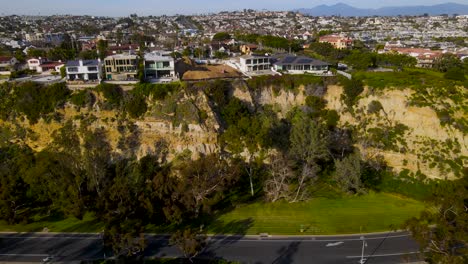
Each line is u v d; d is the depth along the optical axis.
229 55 166.38
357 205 75.56
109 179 77.69
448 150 84.50
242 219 70.88
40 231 67.19
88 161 77.50
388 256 59.28
